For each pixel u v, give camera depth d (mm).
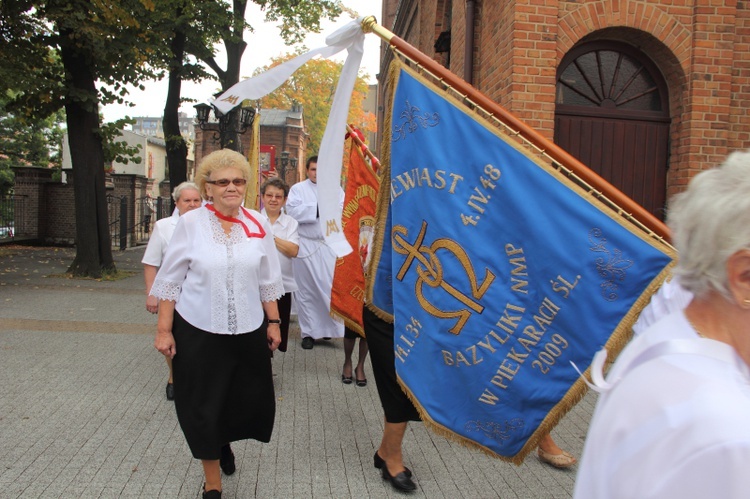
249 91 3432
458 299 3029
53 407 4746
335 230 3461
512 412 2939
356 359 6590
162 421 4520
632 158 7281
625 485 973
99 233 13172
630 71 7309
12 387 5207
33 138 38625
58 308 9062
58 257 17000
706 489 872
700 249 1053
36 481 3518
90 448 4008
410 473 3617
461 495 3521
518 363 2906
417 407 3127
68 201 20672
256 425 3385
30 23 11773
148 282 4629
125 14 11922
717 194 1048
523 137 2947
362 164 5402
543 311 2840
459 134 3064
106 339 7074
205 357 3184
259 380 3348
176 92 17875
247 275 3291
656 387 996
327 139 3484
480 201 2986
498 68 7367
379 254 3516
